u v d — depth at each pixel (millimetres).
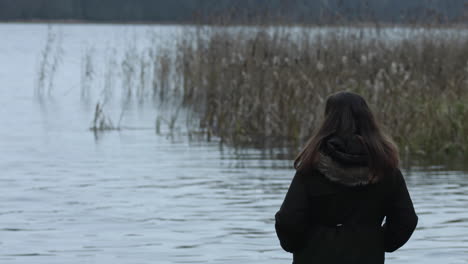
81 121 23516
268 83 19906
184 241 9672
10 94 32656
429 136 17062
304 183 5293
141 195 12609
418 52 23094
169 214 11203
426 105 17547
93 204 11914
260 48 22266
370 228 5285
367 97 18141
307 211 5297
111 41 74312
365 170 5164
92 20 96812
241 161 16078
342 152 5203
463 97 18078
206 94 23547
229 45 23672
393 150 5270
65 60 53875
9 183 13672
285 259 8844
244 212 11312
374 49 22781
